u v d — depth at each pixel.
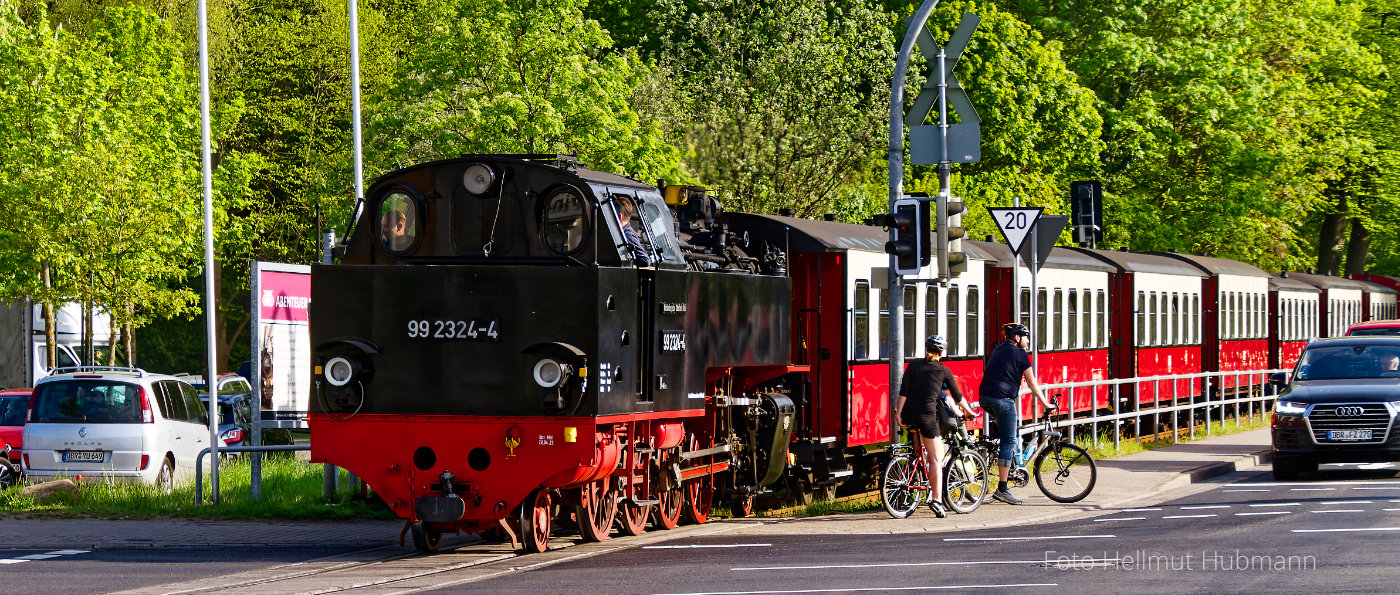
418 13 65.38
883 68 55.09
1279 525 20.83
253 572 17.55
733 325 22.14
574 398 18.02
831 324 26.88
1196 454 33.84
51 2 55.81
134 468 29.25
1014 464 25.33
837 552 18.70
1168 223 65.94
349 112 65.62
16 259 45.75
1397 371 30.83
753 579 16.23
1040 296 37.09
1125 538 19.72
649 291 19.34
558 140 46.91
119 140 46.53
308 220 65.44
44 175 44.88
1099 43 62.47
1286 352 58.50
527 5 48.56
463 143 46.41
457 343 18.33
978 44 59.38
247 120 65.19
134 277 46.72
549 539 20.23
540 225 19.14
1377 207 75.69
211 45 60.00
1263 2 68.38
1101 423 41.88
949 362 31.55
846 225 29.72
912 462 23.27
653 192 21.02
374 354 18.61
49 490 25.59
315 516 23.62
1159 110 63.38
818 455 26.30
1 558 19.22
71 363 56.88
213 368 24.91
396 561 18.30
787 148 52.97
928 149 26.00
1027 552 18.36
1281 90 66.88
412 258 19.55
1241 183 65.25
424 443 18.38
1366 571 16.14
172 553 19.64
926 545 19.41
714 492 23.20
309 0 67.06
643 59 60.50
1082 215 39.00
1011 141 59.44
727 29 55.00
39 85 46.09
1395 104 73.88
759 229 26.61
